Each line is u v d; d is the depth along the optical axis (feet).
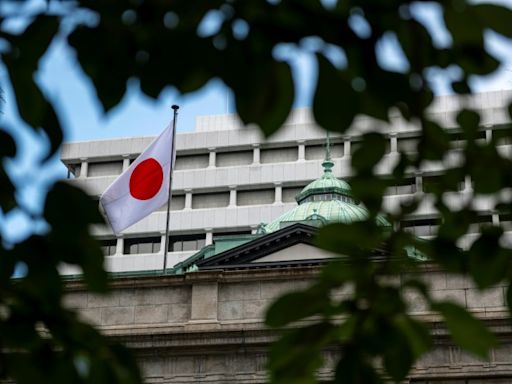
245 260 242.78
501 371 170.60
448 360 171.22
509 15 25.93
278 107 25.41
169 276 193.77
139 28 26.30
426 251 33.55
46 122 27.09
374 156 31.81
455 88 30.60
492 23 26.13
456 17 26.37
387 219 35.63
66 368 29.73
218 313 189.57
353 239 30.89
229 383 181.47
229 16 26.05
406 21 26.76
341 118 25.41
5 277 28.94
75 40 26.43
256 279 190.49
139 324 191.93
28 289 29.53
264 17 25.80
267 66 25.44
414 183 37.76
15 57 26.58
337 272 30.83
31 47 26.48
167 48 25.84
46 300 29.76
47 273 28.86
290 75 25.40
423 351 29.94
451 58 28.17
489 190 34.53
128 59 26.37
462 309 29.27
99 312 193.98
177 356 186.19
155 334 187.32
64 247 28.50
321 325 30.32
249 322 187.11
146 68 26.08
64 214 28.09
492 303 174.50
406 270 33.37
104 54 26.40
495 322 171.94
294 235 237.86
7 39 26.55
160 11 26.21
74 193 28.14
